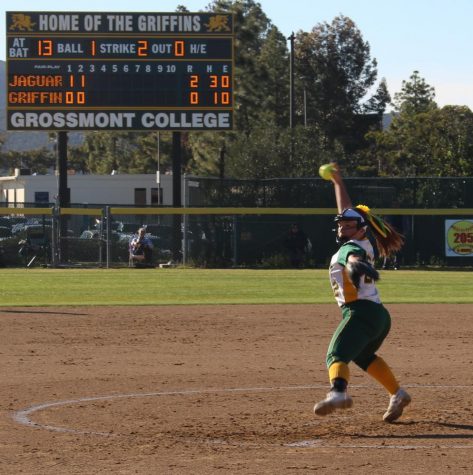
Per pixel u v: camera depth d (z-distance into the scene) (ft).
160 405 52.95
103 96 197.26
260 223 194.59
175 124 197.88
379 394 56.24
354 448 42.52
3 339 81.82
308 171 333.62
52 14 195.83
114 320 95.76
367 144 497.05
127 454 41.55
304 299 120.37
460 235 191.52
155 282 151.94
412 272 179.42
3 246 197.26
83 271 180.65
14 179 372.17
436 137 360.69
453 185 192.13
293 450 42.19
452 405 52.54
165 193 357.61
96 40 196.54
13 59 195.83
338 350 44.34
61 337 83.10
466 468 38.93
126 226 240.53
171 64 197.36
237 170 336.08
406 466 39.24
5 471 38.65
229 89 198.29
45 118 196.65
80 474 38.14
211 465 39.50
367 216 45.27
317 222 194.29
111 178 359.87
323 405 43.50
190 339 81.87
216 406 52.60
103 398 55.16
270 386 59.26
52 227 192.34
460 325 91.56
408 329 88.28
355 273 42.19
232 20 197.77
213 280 156.66
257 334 85.10
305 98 431.02
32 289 137.49
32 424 48.01
